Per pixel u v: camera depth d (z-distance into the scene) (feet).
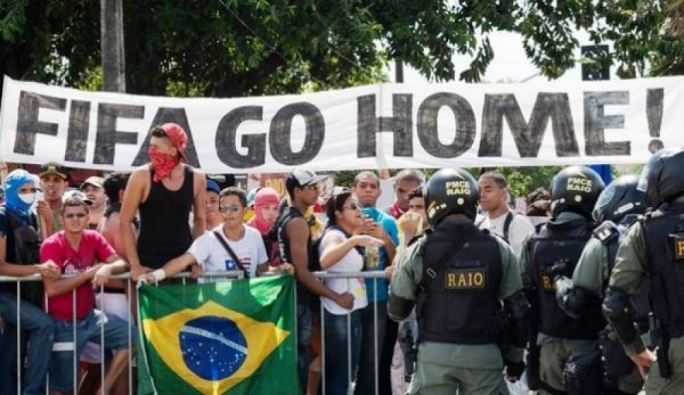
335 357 26.63
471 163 29.66
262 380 25.82
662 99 29.25
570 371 23.02
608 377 22.84
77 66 65.92
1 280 25.38
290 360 25.94
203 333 25.55
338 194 27.22
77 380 25.91
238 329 25.70
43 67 60.44
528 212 36.35
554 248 24.04
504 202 30.07
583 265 22.91
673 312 20.67
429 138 29.63
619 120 29.40
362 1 64.28
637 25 67.00
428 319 23.08
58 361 25.93
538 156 29.55
